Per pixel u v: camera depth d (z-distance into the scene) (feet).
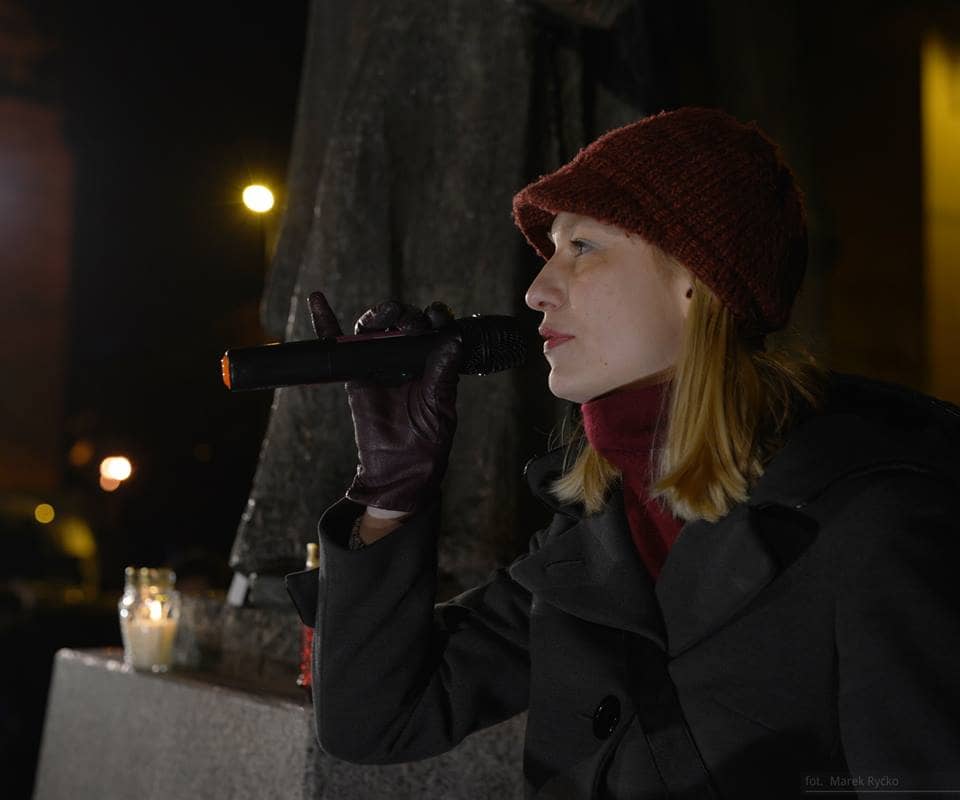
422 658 4.31
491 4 8.97
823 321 12.08
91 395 39.52
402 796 6.83
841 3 19.38
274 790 6.96
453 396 4.21
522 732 6.75
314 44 10.80
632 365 4.06
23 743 17.24
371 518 4.29
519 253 8.73
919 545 3.33
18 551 30.42
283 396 9.11
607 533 4.06
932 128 19.45
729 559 3.61
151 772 8.20
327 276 8.98
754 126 4.24
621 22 9.36
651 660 3.80
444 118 9.04
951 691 3.14
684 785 3.59
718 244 3.86
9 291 42.47
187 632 9.45
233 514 32.27
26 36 40.88
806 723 3.49
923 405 3.84
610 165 4.01
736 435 3.81
